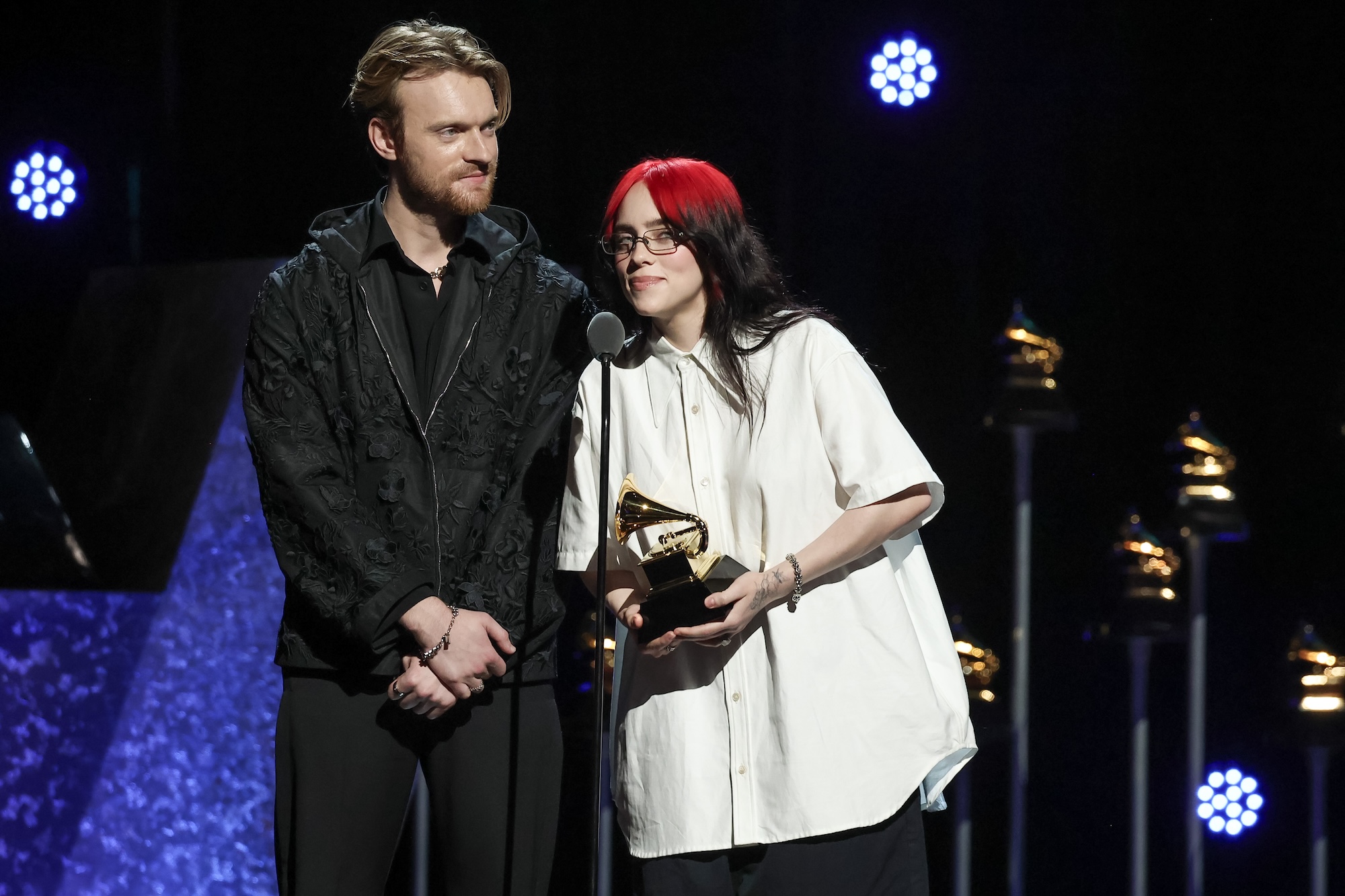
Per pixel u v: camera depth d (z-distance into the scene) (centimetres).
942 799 834
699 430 796
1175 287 1697
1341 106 1645
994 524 1714
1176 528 1509
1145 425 1702
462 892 827
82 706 1315
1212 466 1524
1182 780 1650
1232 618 1655
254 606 1307
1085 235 1711
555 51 1644
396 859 1417
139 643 1313
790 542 774
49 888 1293
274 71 1628
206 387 1380
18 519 1345
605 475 740
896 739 767
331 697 809
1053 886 1655
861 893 758
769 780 761
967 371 1716
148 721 1306
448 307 841
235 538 1317
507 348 845
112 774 1307
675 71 1664
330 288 834
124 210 1625
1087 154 1705
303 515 796
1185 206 1694
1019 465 1536
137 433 1403
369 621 773
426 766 834
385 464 814
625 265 785
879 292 1709
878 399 777
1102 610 1669
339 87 1620
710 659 785
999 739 1474
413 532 809
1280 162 1667
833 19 1681
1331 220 1653
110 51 1616
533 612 834
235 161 1634
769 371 787
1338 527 1641
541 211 1641
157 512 1352
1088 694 1688
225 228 1638
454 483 820
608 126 1656
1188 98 1684
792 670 762
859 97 1686
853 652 773
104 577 1334
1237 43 1670
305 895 798
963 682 826
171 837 1295
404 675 778
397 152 840
